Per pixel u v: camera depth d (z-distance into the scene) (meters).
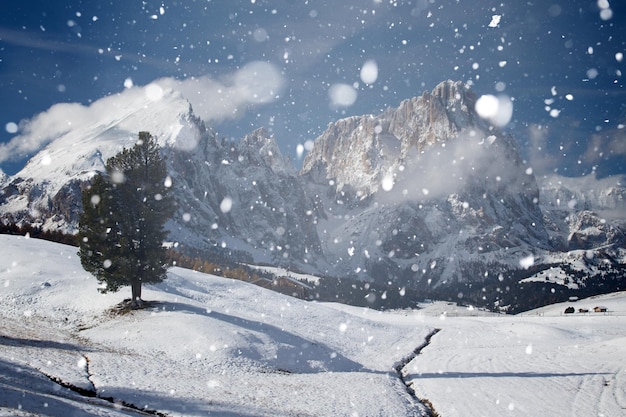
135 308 43.25
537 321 87.75
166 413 17.11
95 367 24.22
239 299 64.25
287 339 40.53
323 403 24.05
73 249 68.19
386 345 52.47
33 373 18.77
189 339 35.22
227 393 23.17
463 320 89.88
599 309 122.19
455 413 23.84
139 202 42.44
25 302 44.69
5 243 62.62
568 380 30.86
